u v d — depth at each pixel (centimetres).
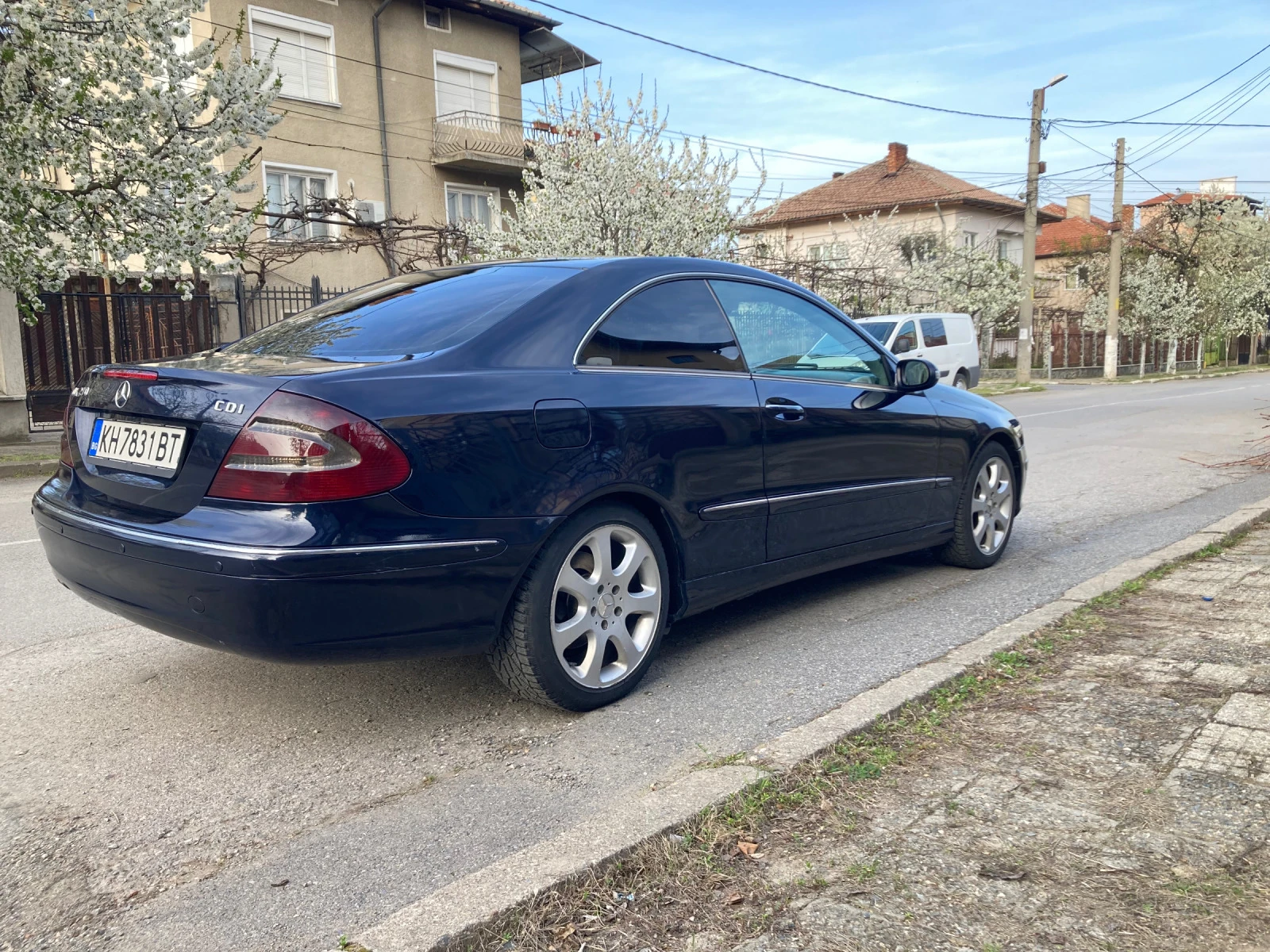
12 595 489
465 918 195
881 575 513
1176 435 1234
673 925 200
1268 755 268
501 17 2439
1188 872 214
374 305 360
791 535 392
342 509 259
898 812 243
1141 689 320
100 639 414
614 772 282
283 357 312
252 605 255
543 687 309
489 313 322
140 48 1058
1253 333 4272
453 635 285
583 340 327
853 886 212
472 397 287
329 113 2153
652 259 369
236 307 1576
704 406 352
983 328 3098
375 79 2233
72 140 1031
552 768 286
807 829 236
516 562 292
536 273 354
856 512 425
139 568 276
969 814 241
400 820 257
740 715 322
